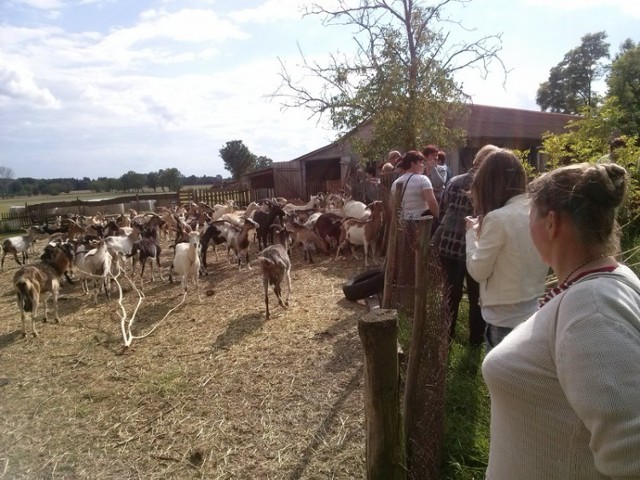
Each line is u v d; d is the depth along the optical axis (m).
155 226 12.79
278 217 12.08
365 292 6.04
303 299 7.39
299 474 3.23
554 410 1.16
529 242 2.59
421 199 5.14
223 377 4.84
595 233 1.19
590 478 1.11
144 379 4.98
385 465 2.53
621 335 0.99
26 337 6.73
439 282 3.10
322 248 11.20
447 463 3.04
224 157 55.91
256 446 3.61
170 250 14.04
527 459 1.23
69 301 8.80
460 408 3.58
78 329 6.95
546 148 7.09
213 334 6.16
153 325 6.82
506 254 2.62
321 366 4.86
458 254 4.16
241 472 3.33
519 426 1.25
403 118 10.65
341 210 13.28
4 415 4.45
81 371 5.37
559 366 1.07
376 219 9.29
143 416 4.23
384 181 7.21
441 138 11.09
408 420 2.98
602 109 7.78
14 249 13.51
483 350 4.34
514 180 2.66
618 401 0.93
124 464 3.56
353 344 5.32
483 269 2.69
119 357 5.69
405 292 3.98
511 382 1.22
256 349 5.49
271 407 4.15
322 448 3.49
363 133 13.34
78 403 4.59
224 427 3.91
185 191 27.14
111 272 9.61
